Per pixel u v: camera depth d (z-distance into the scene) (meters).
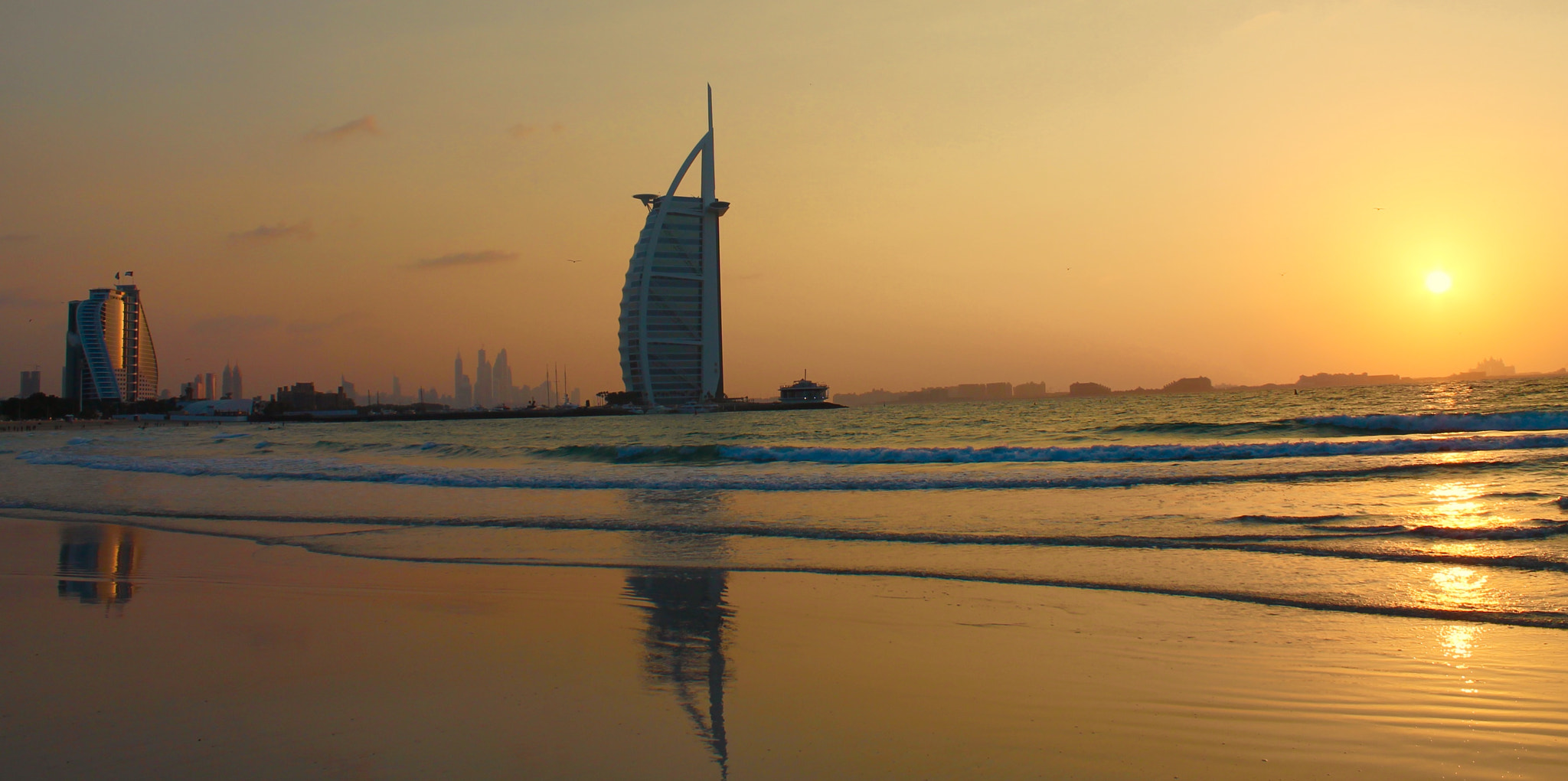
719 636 9.38
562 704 7.16
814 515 18.78
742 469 31.19
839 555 14.20
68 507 23.08
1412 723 6.56
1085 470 26.17
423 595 11.59
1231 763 5.88
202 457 46.25
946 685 7.61
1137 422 67.31
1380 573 11.76
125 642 9.20
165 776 5.69
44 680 7.88
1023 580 12.03
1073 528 16.25
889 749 6.16
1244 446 31.19
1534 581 11.07
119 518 20.56
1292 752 6.07
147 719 6.81
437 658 8.57
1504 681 7.47
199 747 6.22
